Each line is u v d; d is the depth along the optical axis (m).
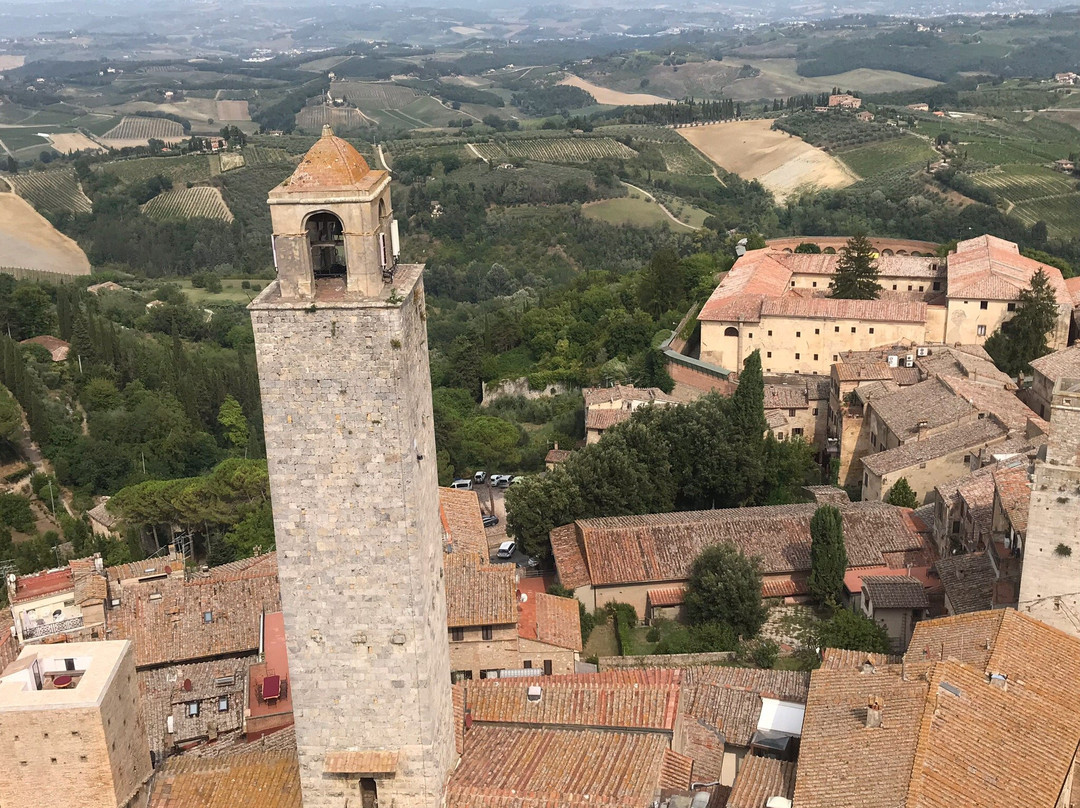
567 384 166.62
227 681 73.50
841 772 49.47
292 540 46.47
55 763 48.19
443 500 96.50
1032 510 65.75
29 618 76.94
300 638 47.84
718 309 147.38
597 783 50.25
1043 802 46.78
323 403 44.53
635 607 89.62
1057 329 141.12
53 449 139.88
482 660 75.56
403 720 48.50
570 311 186.88
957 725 50.81
